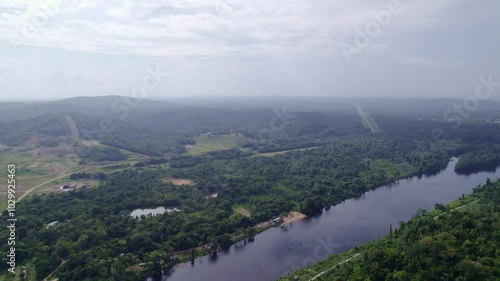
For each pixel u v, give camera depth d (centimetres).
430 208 16438
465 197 16362
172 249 12688
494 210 12694
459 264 8644
